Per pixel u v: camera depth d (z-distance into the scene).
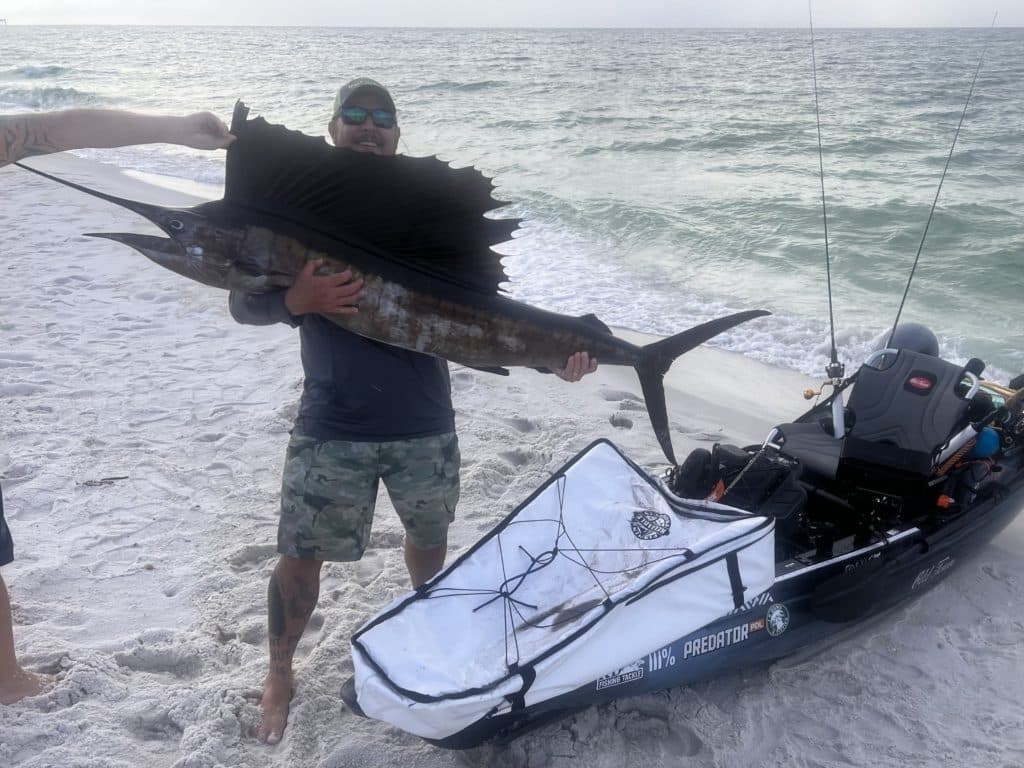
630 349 2.94
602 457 3.47
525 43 103.31
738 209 12.71
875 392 3.93
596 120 24.05
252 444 5.38
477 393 6.33
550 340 2.83
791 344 7.60
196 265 2.49
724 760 3.06
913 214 12.06
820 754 3.12
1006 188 14.70
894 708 3.34
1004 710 3.32
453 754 3.06
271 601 3.14
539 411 6.04
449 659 2.75
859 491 3.86
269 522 4.53
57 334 7.11
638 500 3.31
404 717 2.59
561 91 33.09
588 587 2.96
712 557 2.97
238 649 3.55
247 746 3.07
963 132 21.42
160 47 97.25
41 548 4.21
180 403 5.94
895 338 4.26
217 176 15.81
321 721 3.19
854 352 7.34
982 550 4.45
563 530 3.20
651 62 55.16
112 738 3.02
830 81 37.91
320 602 3.91
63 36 176.00
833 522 3.88
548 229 11.87
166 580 4.02
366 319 2.67
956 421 3.75
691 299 8.85
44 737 3.00
